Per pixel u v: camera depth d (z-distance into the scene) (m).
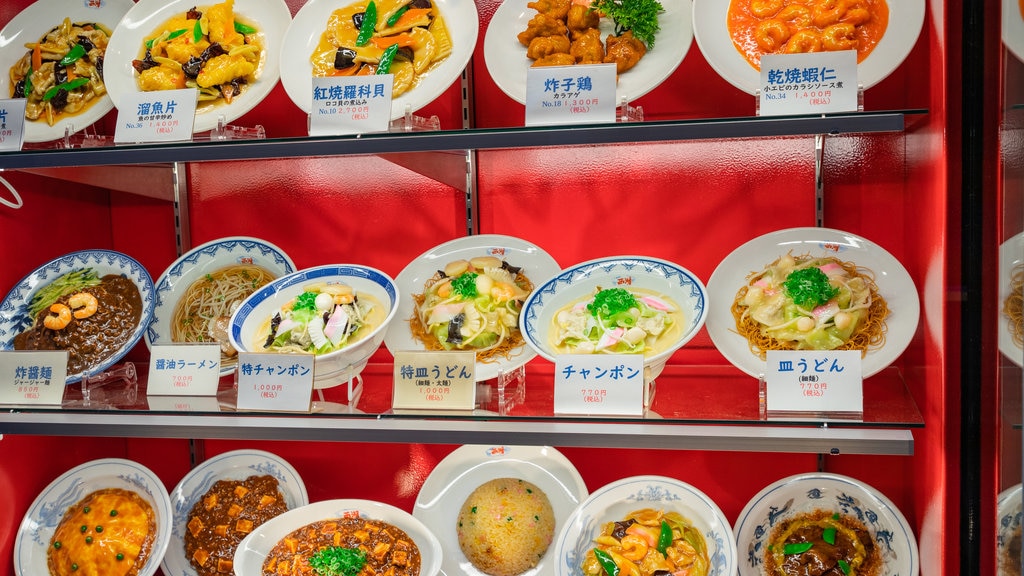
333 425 1.20
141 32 1.38
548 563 1.36
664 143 1.45
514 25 1.29
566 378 1.13
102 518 1.39
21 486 1.42
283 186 1.59
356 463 1.65
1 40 1.40
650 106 1.44
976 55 0.96
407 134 1.12
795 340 1.16
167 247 1.64
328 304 1.27
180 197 1.60
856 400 1.06
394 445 1.63
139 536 1.37
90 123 1.34
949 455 1.03
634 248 1.49
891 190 1.37
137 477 1.42
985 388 0.97
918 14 1.08
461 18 1.30
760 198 1.43
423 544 1.30
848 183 1.39
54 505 1.43
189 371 1.28
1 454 1.37
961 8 0.97
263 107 1.55
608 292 1.23
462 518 1.39
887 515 1.23
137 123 1.21
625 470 1.56
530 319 1.25
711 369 1.40
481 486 1.43
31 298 1.37
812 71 1.04
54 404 1.26
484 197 1.53
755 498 1.29
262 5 1.38
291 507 1.46
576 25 1.23
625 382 1.11
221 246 1.47
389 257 1.58
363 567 1.26
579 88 1.09
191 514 1.45
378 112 1.14
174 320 1.41
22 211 1.42
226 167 1.60
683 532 1.25
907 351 1.28
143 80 1.30
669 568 1.21
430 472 1.61
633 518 1.28
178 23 1.37
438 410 1.18
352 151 1.14
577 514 1.28
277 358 1.19
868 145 1.37
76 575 1.34
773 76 1.04
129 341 1.31
